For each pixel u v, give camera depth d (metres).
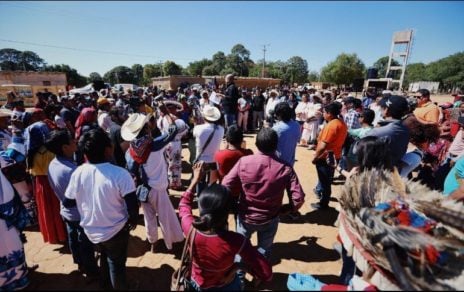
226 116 7.63
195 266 1.94
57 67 72.25
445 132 5.49
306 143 10.38
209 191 1.81
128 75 93.69
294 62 87.00
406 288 1.43
